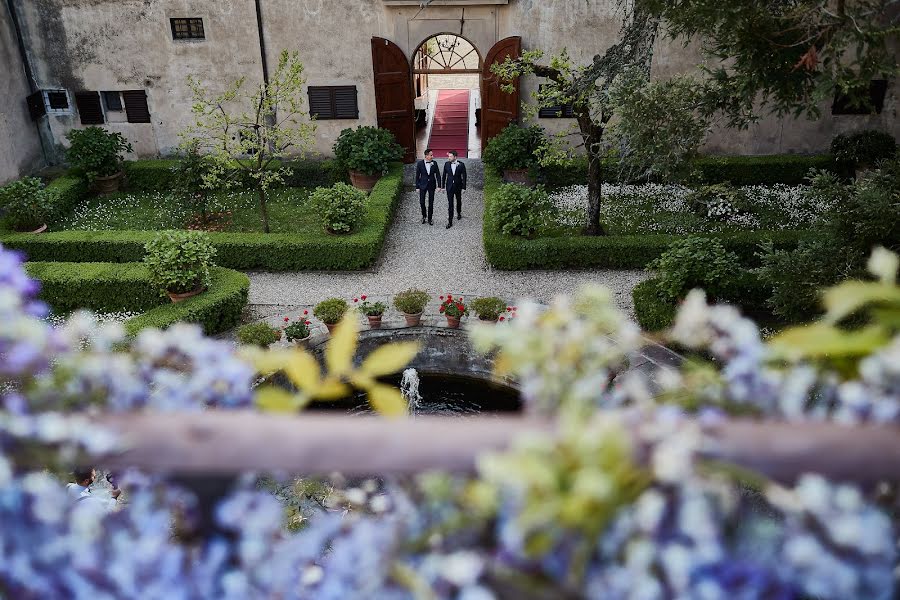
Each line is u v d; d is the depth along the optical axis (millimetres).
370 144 17469
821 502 868
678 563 869
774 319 12109
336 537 1017
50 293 13117
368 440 920
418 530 972
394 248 15359
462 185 15875
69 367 1094
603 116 13922
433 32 18172
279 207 17250
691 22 8836
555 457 895
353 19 18000
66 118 18938
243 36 18125
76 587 978
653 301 12094
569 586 906
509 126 17656
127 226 16422
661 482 895
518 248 14125
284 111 18797
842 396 996
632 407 964
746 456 889
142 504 1009
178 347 1129
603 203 16703
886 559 866
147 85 18578
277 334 11531
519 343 1068
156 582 979
